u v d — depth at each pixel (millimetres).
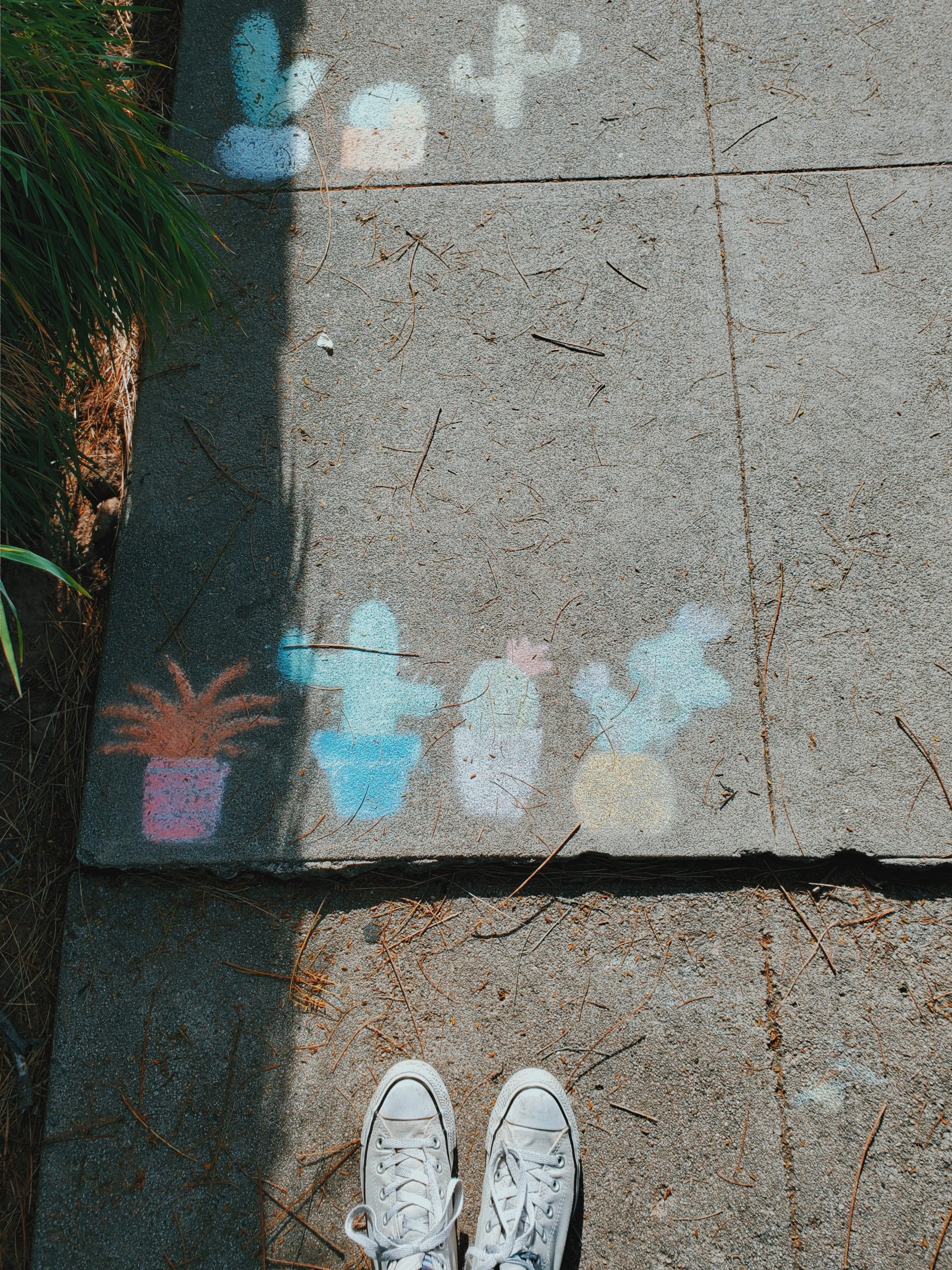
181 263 1988
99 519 2299
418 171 2451
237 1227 1812
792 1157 1802
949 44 2506
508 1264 1725
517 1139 1806
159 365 2314
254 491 2219
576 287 2340
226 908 1970
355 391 2287
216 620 2127
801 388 2242
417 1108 1842
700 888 1953
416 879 1986
